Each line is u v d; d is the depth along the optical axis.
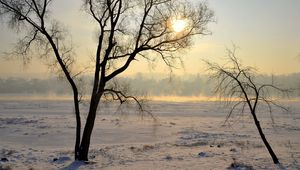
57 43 21.81
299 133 45.12
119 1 21.28
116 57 21.75
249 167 19.88
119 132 46.19
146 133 45.56
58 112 86.62
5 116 70.75
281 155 24.61
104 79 21.95
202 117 75.38
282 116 79.56
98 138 40.69
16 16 20.73
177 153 26.34
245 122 62.41
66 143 36.41
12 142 36.62
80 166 20.81
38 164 21.95
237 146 31.02
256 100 21.69
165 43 21.45
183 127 53.09
